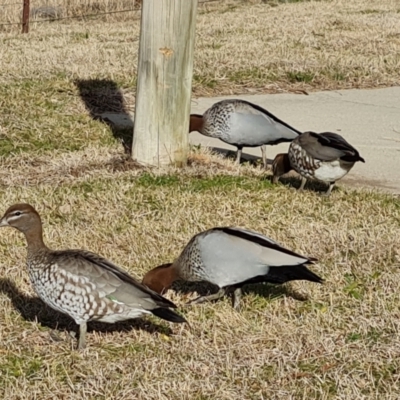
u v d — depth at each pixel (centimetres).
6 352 770
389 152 1390
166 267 847
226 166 1266
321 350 778
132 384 724
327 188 1204
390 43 2086
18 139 1336
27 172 1224
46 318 836
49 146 1324
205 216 1061
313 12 2520
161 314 726
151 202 1104
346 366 752
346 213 1088
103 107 1534
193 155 1284
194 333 808
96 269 733
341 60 1880
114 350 778
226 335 801
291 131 1254
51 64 1766
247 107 1254
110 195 1116
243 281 803
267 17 2436
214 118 1266
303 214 1084
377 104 1664
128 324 827
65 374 738
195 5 1190
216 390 715
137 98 1222
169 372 740
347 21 2347
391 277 906
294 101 1666
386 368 754
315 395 712
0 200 1092
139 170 1212
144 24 1188
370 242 993
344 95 1720
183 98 1214
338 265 938
